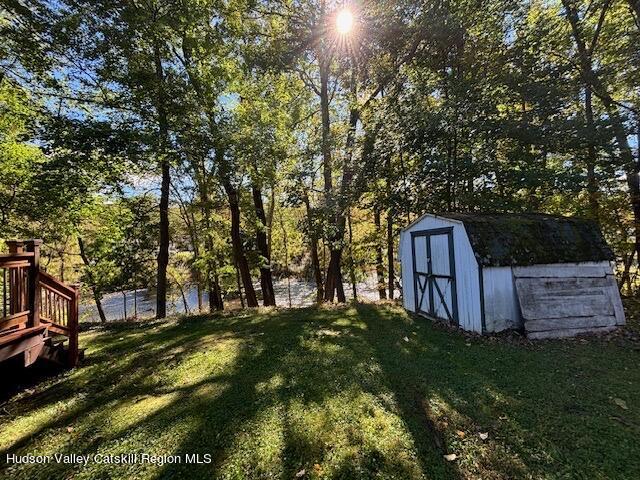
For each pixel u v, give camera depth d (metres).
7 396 4.69
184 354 6.05
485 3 9.43
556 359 5.03
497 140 9.23
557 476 2.69
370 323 7.63
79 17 7.85
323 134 12.28
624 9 9.95
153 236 15.20
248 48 11.34
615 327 6.30
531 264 6.36
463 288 6.76
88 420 3.90
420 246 8.38
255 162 10.76
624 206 9.03
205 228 14.24
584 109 9.92
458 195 9.73
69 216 10.99
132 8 8.42
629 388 4.07
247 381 4.66
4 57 8.16
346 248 15.88
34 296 4.94
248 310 10.11
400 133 9.93
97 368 5.65
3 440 3.58
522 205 9.62
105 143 8.23
